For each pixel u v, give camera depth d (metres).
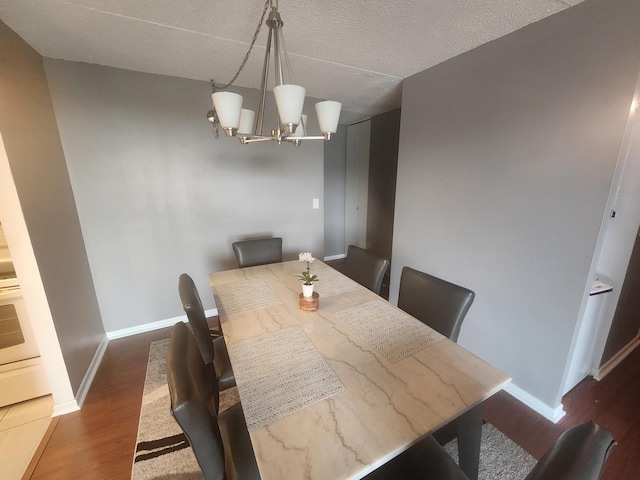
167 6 1.37
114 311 2.44
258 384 0.92
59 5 1.35
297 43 1.72
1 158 1.37
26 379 1.68
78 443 1.49
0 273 1.58
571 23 1.33
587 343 1.75
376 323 1.30
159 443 1.48
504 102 1.64
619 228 1.70
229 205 2.75
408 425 0.77
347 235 4.59
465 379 0.94
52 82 1.95
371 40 1.68
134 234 2.40
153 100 2.28
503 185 1.70
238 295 1.62
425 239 2.29
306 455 0.69
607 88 1.25
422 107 2.17
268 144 2.82
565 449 0.51
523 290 1.67
